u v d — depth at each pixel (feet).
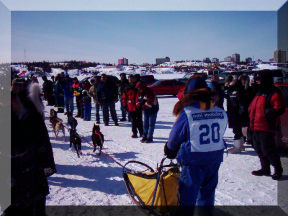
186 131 8.63
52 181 15.10
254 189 13.69
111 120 36.70
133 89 25.40
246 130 21.38
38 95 8.19
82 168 17.19
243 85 19.89
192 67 220.02
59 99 44.11
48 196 13.15
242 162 17.81
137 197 11.36
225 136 25.23
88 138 26.18
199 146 8.60
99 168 17.16
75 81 39.32
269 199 12.59
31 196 8.13
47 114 42.29
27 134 7.90
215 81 18.49
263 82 14.70
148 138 23.88
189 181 8.84
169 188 10.53
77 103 39.58
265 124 14.58
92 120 37.11
